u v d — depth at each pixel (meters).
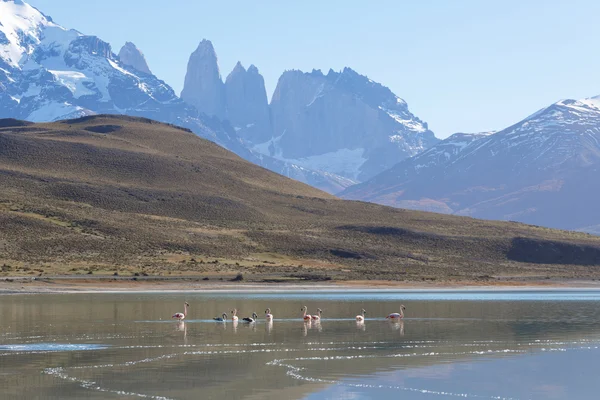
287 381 55.53
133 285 156.50
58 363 62.53
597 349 70.44
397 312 107.75
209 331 83.88
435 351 69.44
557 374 58.12
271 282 172.00
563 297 144.88
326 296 142.38
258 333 82.50
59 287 148.12
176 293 145.25
